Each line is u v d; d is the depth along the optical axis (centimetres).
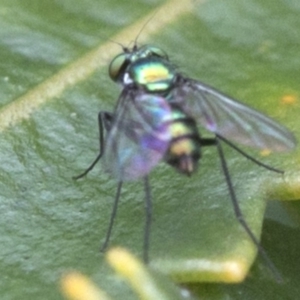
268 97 5
